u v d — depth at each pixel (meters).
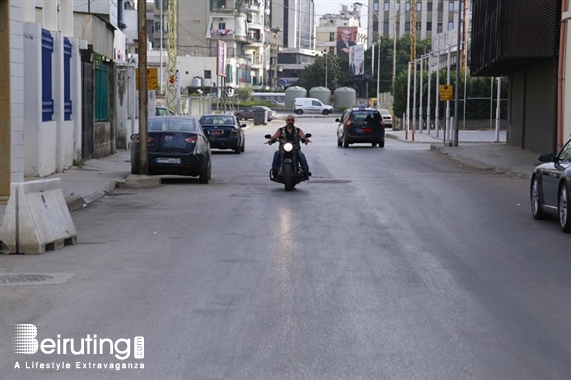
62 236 11.88
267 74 152.00
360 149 39.97
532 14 28.78
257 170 27.06
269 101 124.00
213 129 35.91
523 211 16.44
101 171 24.70
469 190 20.64
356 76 130.62
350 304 8.41
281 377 6.10
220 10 126.19
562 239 12.84
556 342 7.11
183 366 6.34
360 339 7.12
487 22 34.44
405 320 7.80
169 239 12.66
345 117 41.34
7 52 16.58
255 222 14.59
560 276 9.98
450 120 48.25
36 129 21.16
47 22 24.50
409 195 19.34
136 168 21.48
